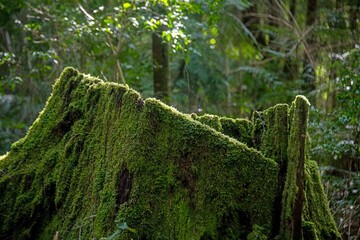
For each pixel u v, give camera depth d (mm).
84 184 3338
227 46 11703
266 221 3025
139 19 7387
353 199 5363
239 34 11297
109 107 3367
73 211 3307
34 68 9664
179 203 2994
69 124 3600
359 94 5848
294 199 2957
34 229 3475
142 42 10086
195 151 3053
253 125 3518
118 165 3111
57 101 3693
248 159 3070
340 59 7117
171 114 3105
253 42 11539
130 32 8188
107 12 7805
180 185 3020
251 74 11258
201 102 9750
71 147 3488
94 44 8391
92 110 3506
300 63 9742
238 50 11820
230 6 10688
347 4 8789
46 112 3709
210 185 3018
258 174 3066
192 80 10891
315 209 3260
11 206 3527
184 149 3051
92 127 3453
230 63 12336
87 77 3654
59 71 8453
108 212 3041
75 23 7805
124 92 3301
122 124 3217
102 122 3393
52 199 3484
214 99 10906
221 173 3031
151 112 3102
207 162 3043
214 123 3523
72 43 8672
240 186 3037
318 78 8344
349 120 5793
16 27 10242
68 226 3285
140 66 9109
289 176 3016
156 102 3117
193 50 7910
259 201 3041
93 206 3189
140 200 2980
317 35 8914
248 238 2936
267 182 3066
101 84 3516
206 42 9477
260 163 3082
